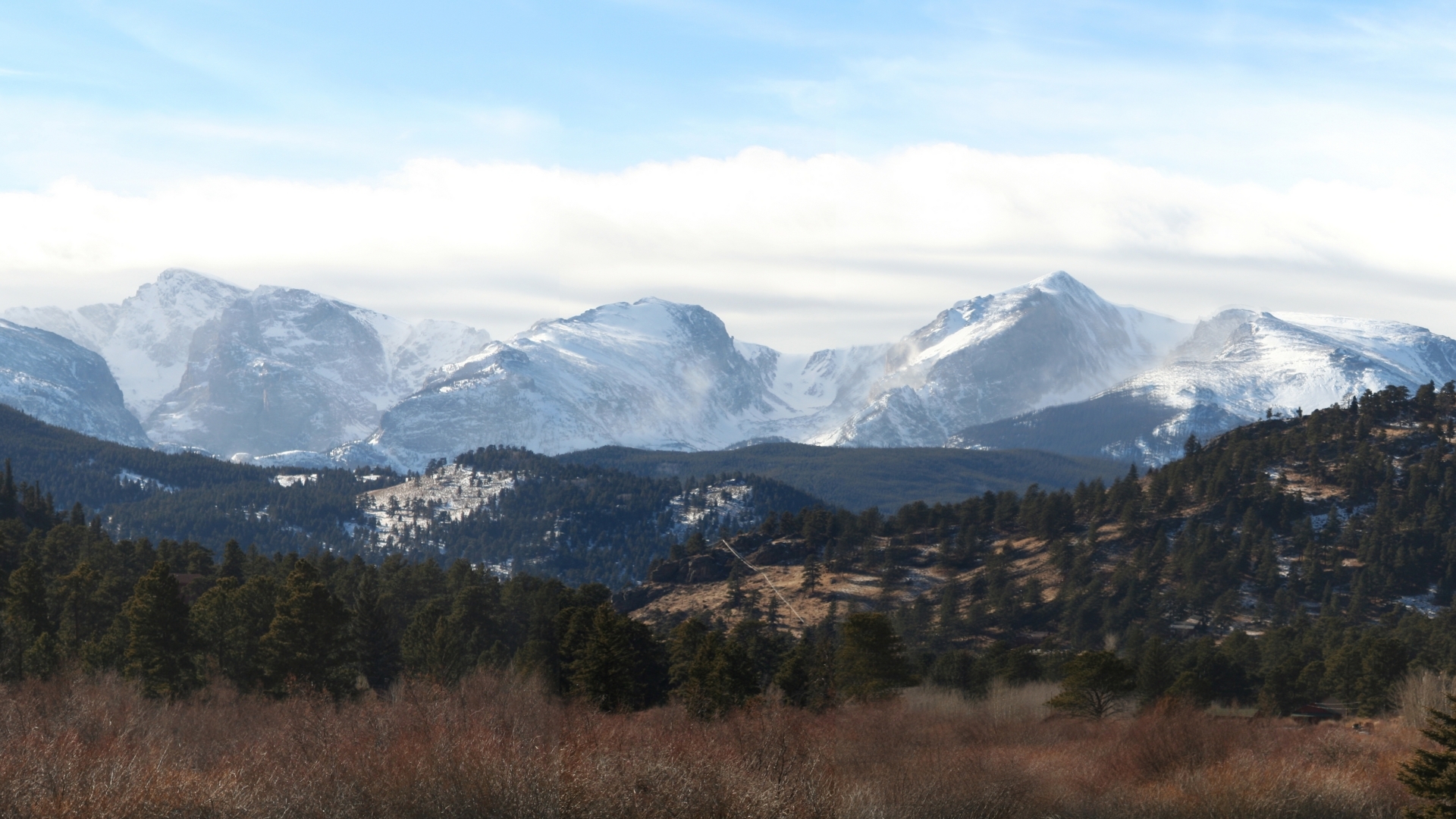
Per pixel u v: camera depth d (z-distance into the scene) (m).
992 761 46.56
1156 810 45.34
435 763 34.84
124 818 32.81
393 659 122.00
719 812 35.19
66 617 122.44
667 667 119.44
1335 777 48.47
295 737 42.22
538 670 93.69
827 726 52.38
